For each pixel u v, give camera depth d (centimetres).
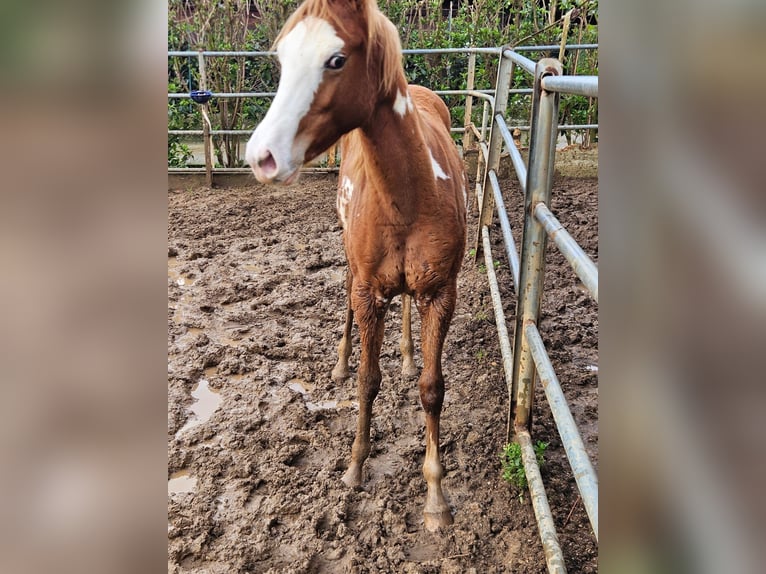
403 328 307
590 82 134
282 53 161
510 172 644
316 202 590
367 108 168
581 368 304
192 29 694
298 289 402
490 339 334
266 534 209
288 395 289
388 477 236
